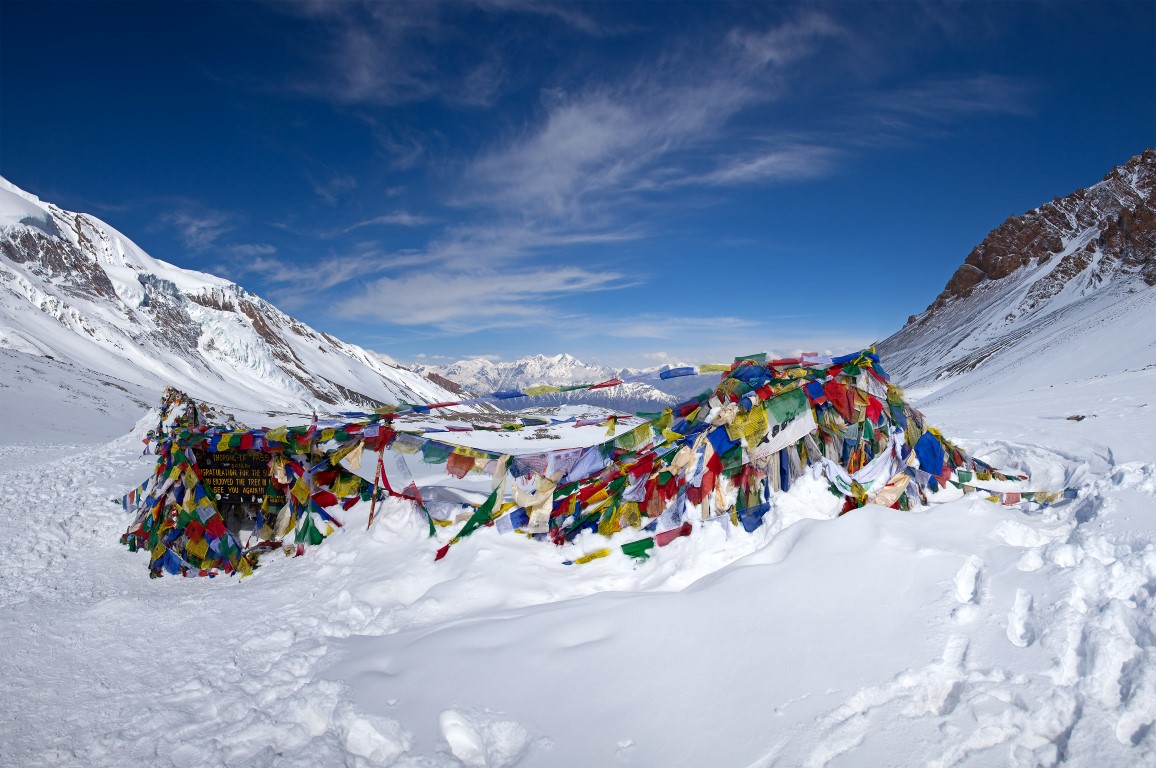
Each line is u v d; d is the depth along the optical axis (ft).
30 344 277.03
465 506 28.45
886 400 23.32
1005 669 12.66
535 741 13.41
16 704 17.21
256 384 460.96
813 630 14.96
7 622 22.12
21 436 97.91
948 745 11.19
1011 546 16.92
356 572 24.85
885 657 13.70
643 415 25.27
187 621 22.04
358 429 28.94
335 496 29.94
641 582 20.62
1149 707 10.90
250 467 29.45
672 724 13.17
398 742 14.06
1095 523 16.98
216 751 14.73
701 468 22.13
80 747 15.30
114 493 39.27
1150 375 74.79
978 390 206.90
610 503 23.70
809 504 21.18
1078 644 12.62
